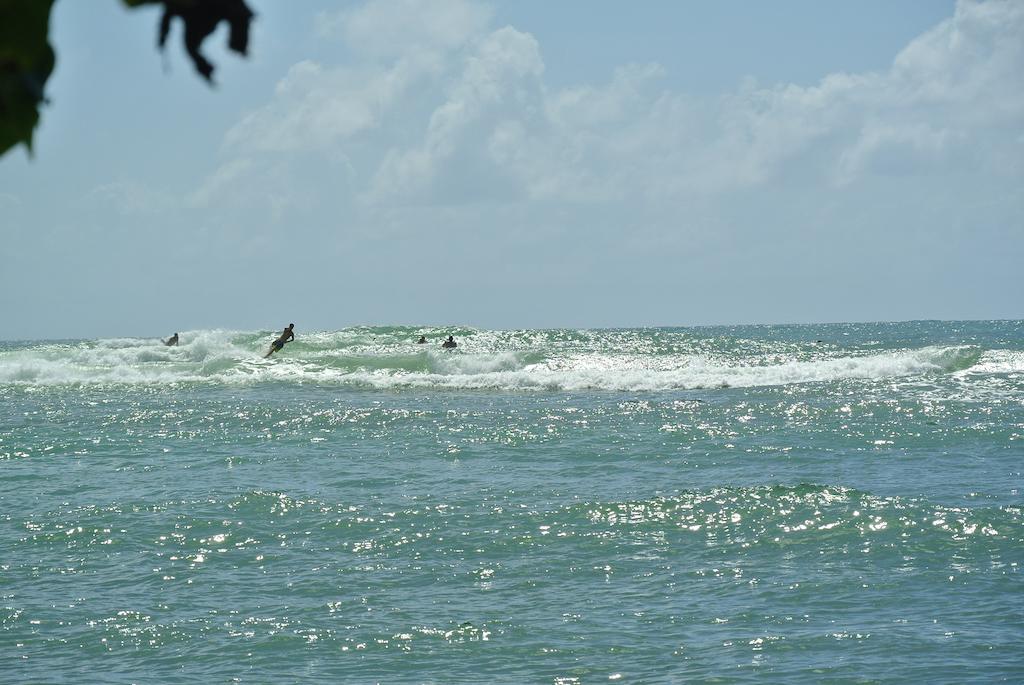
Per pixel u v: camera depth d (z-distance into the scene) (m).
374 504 46.16
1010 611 29.66
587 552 37.75
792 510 42.47
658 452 60.00
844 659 26.30
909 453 57.75
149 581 34.91
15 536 41.00
